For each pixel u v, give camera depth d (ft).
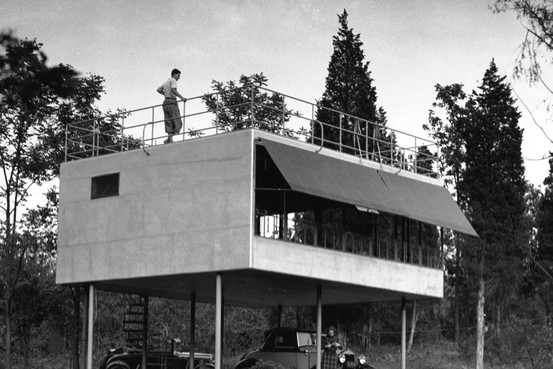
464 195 197.57
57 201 127.65
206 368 107.55
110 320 163.53
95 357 157.07
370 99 180.24
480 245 187.11
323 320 177.68
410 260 105.19
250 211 82.38
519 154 192.44
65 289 131.03
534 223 222.28
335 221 97.09
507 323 194.49
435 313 234.38
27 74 63.41
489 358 189.37
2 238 125.29
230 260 82.94
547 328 179.83
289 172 82.89
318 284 94.27
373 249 100.01
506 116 194.39
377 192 94.27
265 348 102.01
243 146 84.02
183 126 89.76
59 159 124.26
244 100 148.66
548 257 217.36
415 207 99.09
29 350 168.55
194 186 86.94
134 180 92.12
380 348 203.21
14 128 121.90
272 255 84.12
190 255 86.02
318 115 176.65
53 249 127.75
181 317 166.81
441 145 196.24
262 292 105.29
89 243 94.84
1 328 145.89
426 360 187.62
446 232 209.26
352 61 180.14
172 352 108.17
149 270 89.15
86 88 122.62
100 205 94.58
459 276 211.00
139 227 90.68
